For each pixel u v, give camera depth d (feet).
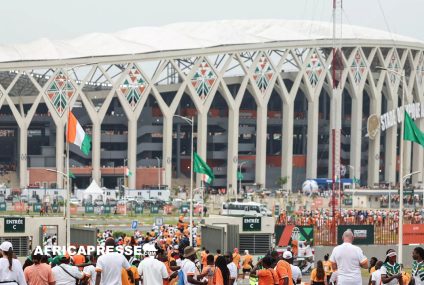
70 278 142.41
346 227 310.65
